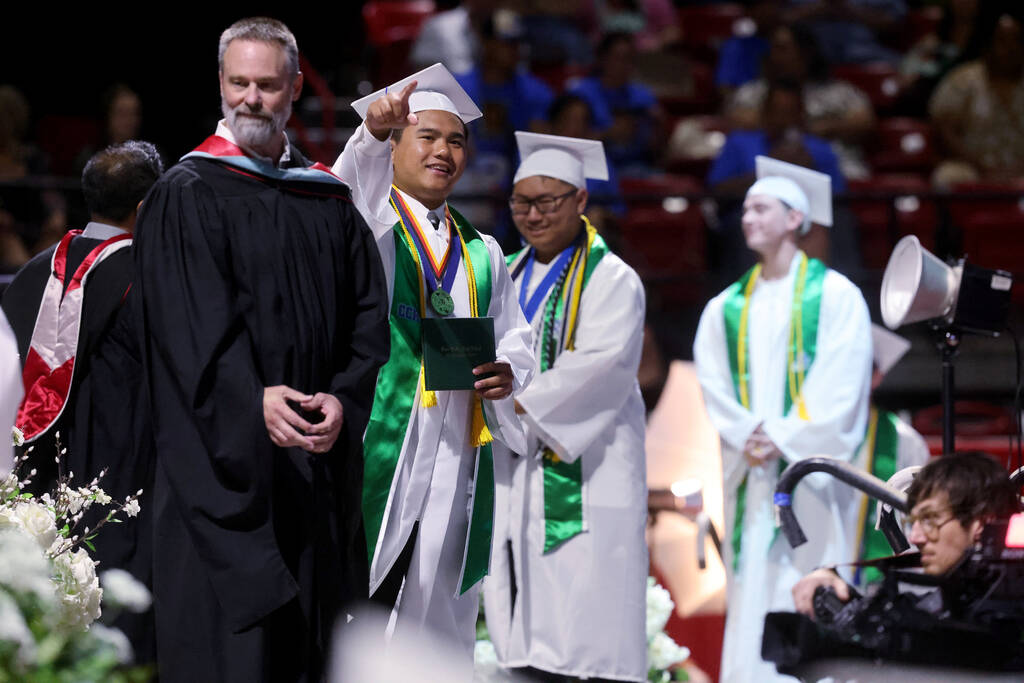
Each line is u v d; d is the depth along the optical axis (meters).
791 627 6.25
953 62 22.84
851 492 11.52
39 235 16.92
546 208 10.37
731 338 11.86
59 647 5.32
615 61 20.30
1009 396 17.44
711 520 12.17
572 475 10.27
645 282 16.75
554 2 23.30
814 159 17.64
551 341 10.30
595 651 10.13
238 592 7.23
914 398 17.41
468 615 8.88
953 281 10.08
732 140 18.58
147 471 8.71
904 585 6.16
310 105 22.92
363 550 8.20
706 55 25.73
